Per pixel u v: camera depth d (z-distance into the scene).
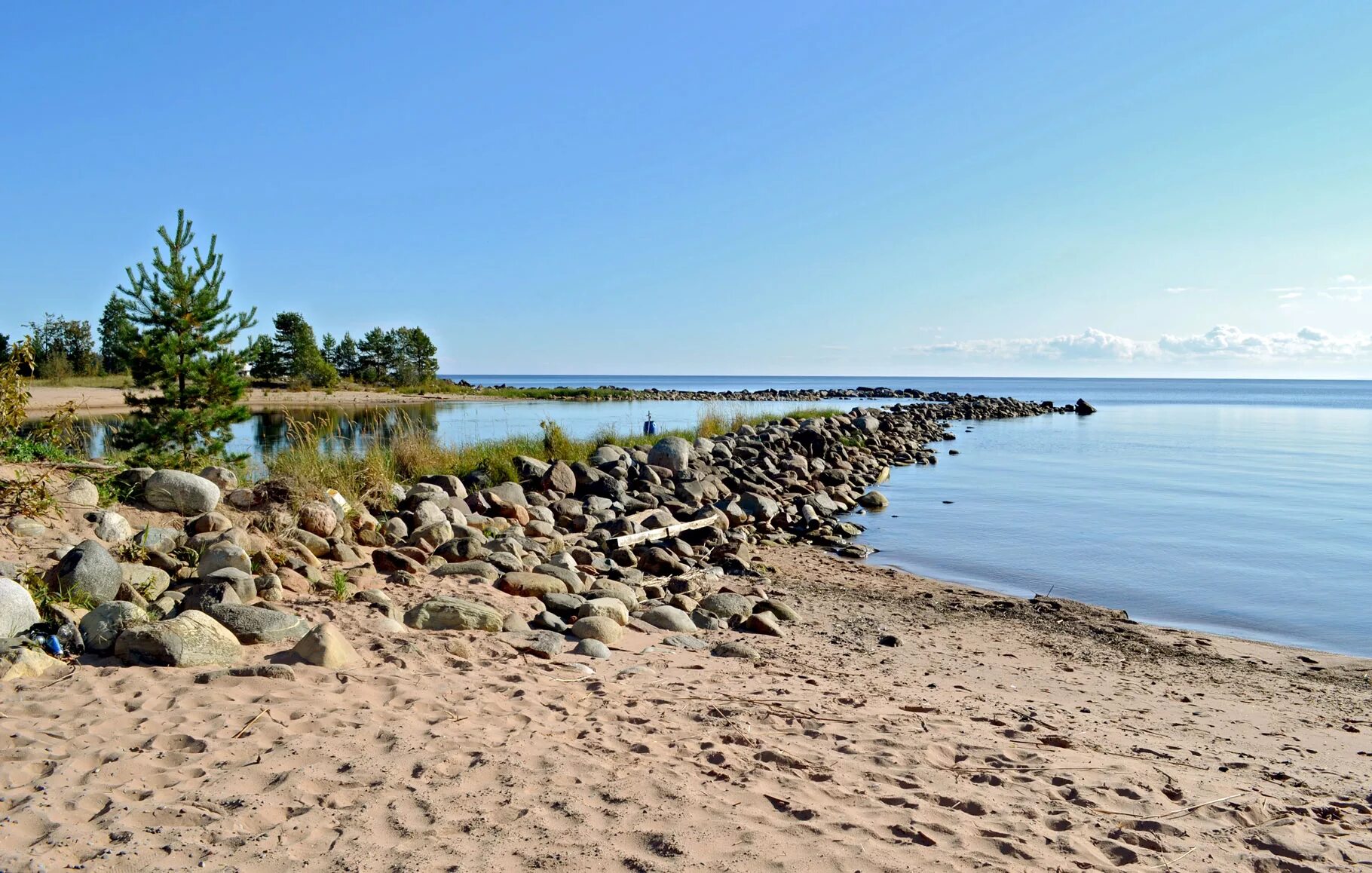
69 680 4.88
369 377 80.88
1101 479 24.83
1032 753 5.27
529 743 4.64
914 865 3.59
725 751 4.78
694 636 8.05
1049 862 3.72
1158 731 6.34
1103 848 3.92
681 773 4.42
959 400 67.44
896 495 21.78
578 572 10.60
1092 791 4.64
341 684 5.27
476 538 10.87
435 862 3.30
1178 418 58.84
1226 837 4.17
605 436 22.38
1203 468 27.61
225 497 9.66
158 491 8.75
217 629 5.66
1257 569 13.58
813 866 3.51
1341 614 11.10
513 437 20.22
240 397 15.00
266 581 6.98
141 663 5.27
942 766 4.91
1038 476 25.69
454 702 5.21
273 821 3.54
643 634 8.01
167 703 4.67
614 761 4.50
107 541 7.58
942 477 25.67
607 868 3.36
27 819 3.31
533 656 6.53
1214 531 16.78
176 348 13.84
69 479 8.43
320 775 3.99
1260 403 89.50
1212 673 8.36
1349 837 4.27
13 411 8.70
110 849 3.17
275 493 9.87
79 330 58.81
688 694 6.01
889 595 11.43
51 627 5.31
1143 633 9.84
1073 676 7.97
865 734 5.39
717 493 18.66
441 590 8.29
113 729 4.28
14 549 6.76
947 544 15.62
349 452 14.29
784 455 24.95
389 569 8.93
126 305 14.00
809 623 9.52
